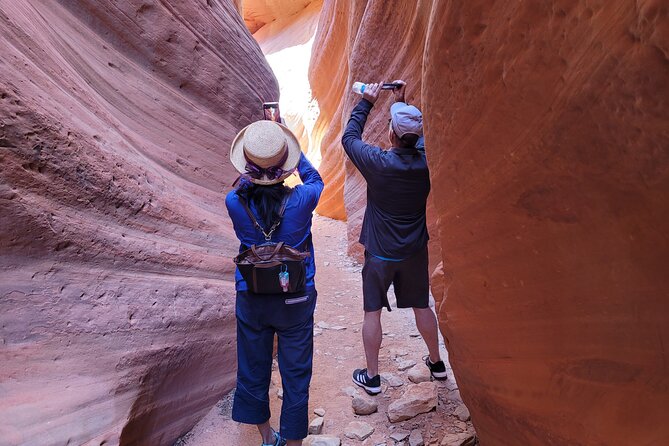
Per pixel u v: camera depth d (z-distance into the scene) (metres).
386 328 3.84
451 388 2.86
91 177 2.03
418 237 2.64
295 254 1.98
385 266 2.66
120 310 2.04
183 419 2.48
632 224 1.00
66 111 1.97
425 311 2.85
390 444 2.44
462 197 1.60
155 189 2.58
